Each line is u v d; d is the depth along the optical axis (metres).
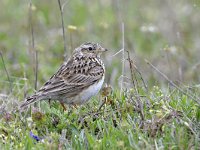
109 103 12.59
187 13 23.03
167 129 11.12
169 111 11.63
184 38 21.39
